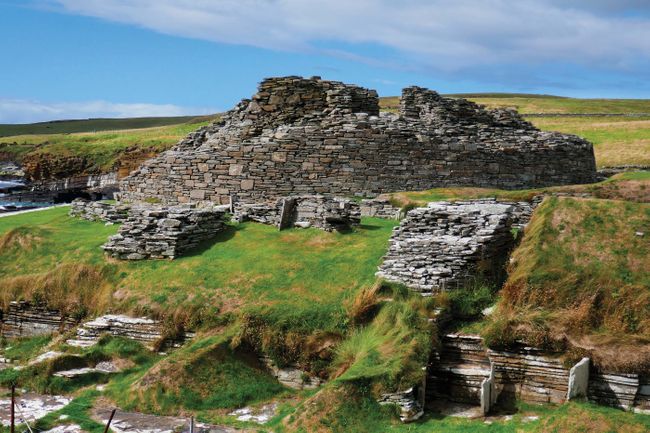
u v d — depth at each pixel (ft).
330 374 72.13
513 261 78.84
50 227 111.55
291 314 77.36
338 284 82.43
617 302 69.77
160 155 129.49
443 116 126.00
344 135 118.52
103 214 117.08
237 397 70.44
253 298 82.17
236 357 75.10
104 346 80.69
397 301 75.87
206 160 123.54
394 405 64.08
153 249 95.14
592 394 65.51
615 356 65.41
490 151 121.29
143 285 88.79
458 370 68.80
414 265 80.02
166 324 81.30
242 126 126.62
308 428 62.39
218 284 85.97
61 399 72.02
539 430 60.03
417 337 69.56
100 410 68.69
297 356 74.38
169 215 98.07
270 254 92.63
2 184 296.71
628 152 215.92
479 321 74.02
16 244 103.96
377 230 99.86
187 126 433.89
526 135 127.03
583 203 82.02
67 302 90.58
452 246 79.56
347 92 123.85
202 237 99.60
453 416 65.05
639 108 424.87
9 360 84.33
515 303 73.31
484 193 110.63
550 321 69.05
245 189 121.19
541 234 79.30
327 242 96.27
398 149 118.52
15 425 63.87
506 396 67.97
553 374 66.85
